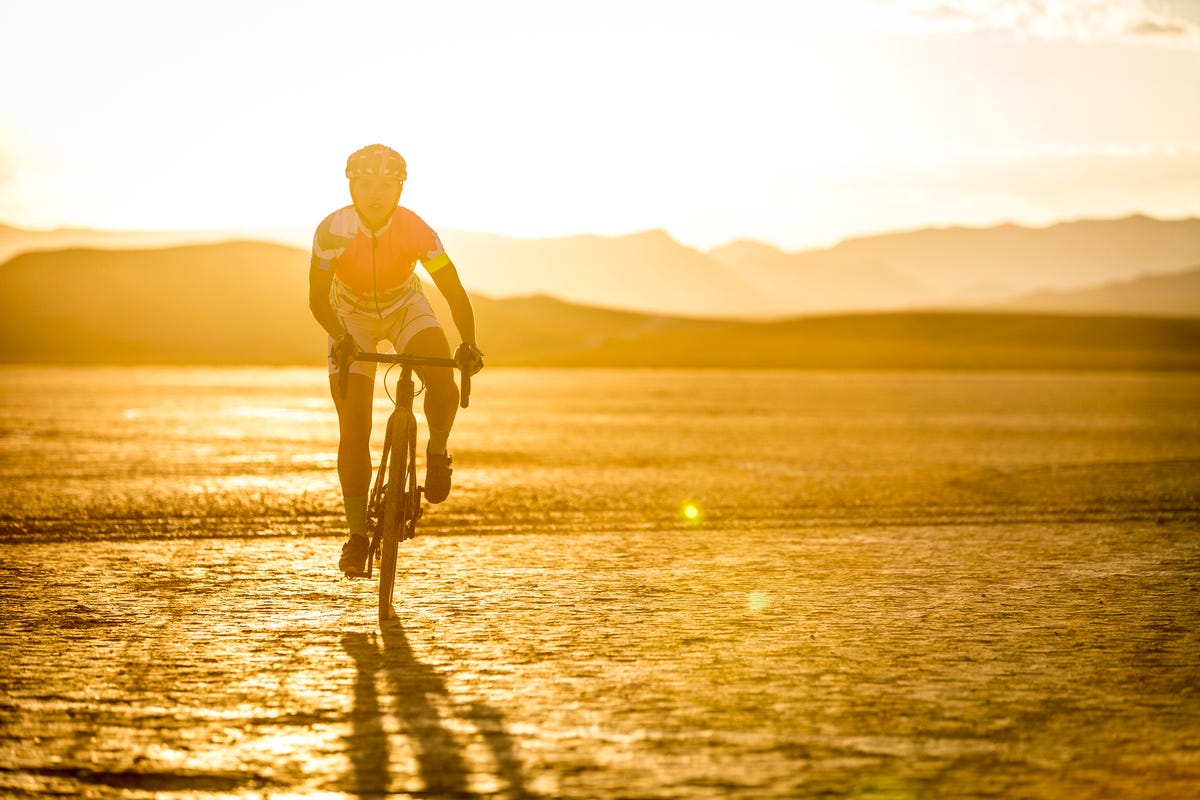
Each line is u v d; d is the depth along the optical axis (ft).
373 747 21.93
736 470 79.97
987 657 28.66
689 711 24.13
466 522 54.13
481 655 28.86
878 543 47.88
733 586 38.22
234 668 27.58
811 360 485.56
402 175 31.30
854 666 27.76
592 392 230.48
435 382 32.71
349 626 32.19
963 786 19.83
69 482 70.44
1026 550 45.93
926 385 274.77
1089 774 20.39
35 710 24.23
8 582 38.73
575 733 22.71
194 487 67.87
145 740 22.38
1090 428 127.85
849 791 19.61
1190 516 55.93
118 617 33.35
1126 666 27.76
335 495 64.08
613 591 37.37
